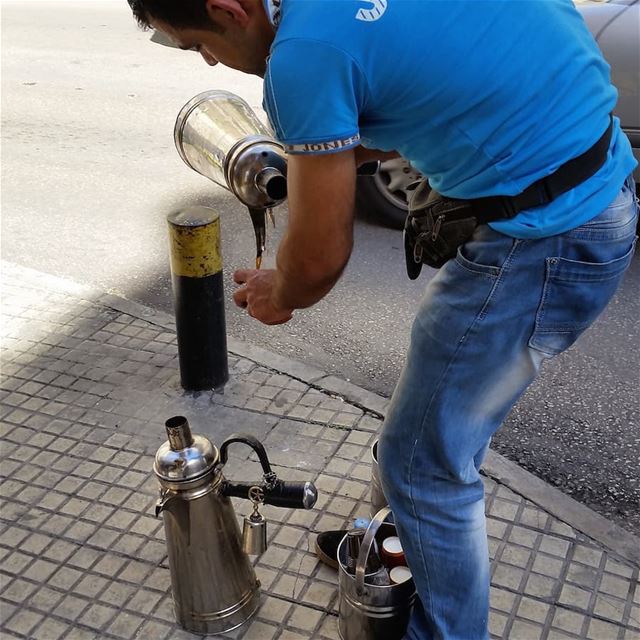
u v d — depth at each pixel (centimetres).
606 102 146
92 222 491
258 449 192
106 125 669
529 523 241
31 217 500
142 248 455
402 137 141
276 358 327
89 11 1119
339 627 204
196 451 192
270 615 214
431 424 159
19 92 763
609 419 298
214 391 308
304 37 127
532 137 136
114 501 256
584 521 240
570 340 155
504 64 132
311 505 194
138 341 346
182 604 207
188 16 136
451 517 168
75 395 310
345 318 376
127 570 230
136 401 305
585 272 146
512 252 144
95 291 393
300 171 135
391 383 325
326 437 282
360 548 189
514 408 305
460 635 181
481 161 138
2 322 364
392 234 458
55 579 228
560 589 219
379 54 128
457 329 151
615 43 362
